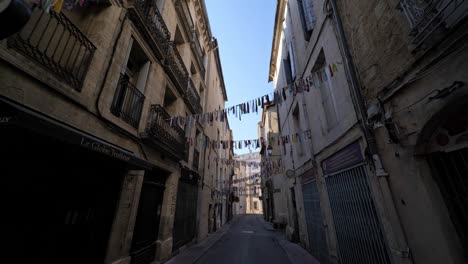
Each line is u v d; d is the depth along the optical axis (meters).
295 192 9.05
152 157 5.28
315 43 5.69
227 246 8.55
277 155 15.93
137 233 4.73
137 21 4.70
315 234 6.18
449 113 2.01
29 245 2.38
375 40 3.05
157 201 5.86
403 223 2.57
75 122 2.97
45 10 1.76
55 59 2.98
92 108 3.33
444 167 2.17
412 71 2.31
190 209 8.76
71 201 2.96
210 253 7.22
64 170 2.86
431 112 2.09
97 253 3.41
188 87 8.72
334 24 4.40
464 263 1.90
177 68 7.34
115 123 3.86
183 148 7.32
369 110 3.09
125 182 4.13
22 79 2.26
